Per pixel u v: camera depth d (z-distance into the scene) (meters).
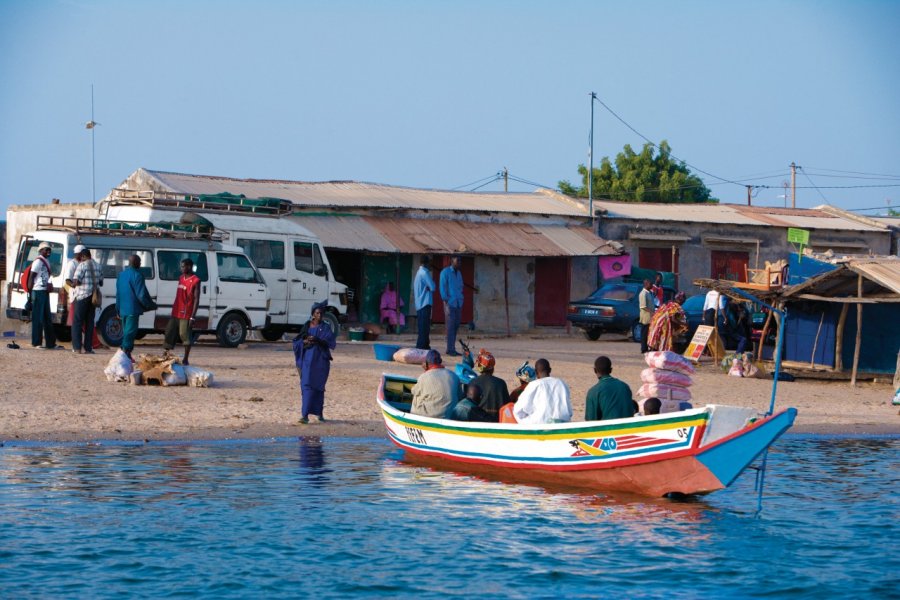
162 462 14.55
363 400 20.25
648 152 68.69
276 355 24.83
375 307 36.16
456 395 15.61
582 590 9.88
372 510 12.40
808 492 13.96
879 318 27.14
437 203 39.75
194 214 26.14
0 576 9.67
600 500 13.24
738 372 26.23
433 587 9.84
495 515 12.35
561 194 45.06
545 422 14.13
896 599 9.78
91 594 9.33
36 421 16.66
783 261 27.50
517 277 39.41
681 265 43.84
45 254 23.30
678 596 9.79
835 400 23.25
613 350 31.64
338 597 9.50
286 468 14.55
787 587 10.07
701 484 12.55
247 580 9.84
